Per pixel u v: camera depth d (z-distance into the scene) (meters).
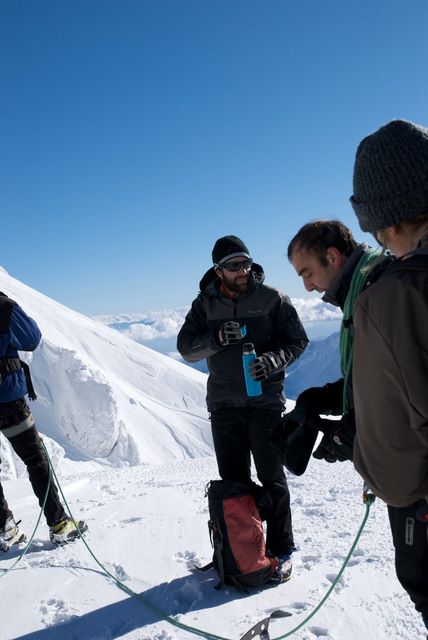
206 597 2.79
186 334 3.34
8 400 3.47
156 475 6.53
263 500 2.96
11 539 3.59
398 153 1.37
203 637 2.41
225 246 3.14
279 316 3.21
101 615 2.66
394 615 2.42
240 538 2.81
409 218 1.40
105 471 7.46
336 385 2.18
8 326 3.45
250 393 3.00
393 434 1.32
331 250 2.00
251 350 3.03
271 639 2.31
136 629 2.52
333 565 3.04
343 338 1.96
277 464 3.05
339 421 1.92
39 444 3.62
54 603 2.81
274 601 2.68
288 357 3.04
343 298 2.03
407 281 1.28
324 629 2.36
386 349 1.29
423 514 1.47
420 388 1.24
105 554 3.39
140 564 3.23
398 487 1.36
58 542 3.57
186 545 3.48
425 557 1.57
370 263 1.88
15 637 2.51
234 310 3.21
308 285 2.11
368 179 1.43
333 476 5.30
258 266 3.31
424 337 1.25
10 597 2.89
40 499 3.61
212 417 3.28
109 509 4.44
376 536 3.43
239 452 3.23
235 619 2.54
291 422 2.14
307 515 4.10
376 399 1.33
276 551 2.99
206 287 3.35
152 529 3.79
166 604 2.74
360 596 2.61
